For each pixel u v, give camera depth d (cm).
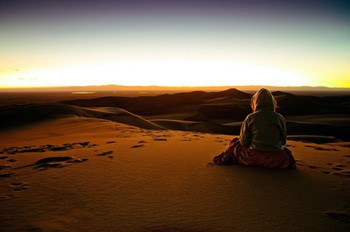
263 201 318
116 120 3459
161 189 364
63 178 424
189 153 599
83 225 261
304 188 362
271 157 447
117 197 336
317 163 503
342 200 320
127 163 516
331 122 5122
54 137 1220
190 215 281
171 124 4684
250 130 463
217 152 608
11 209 302
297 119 6281
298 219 271
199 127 4588
